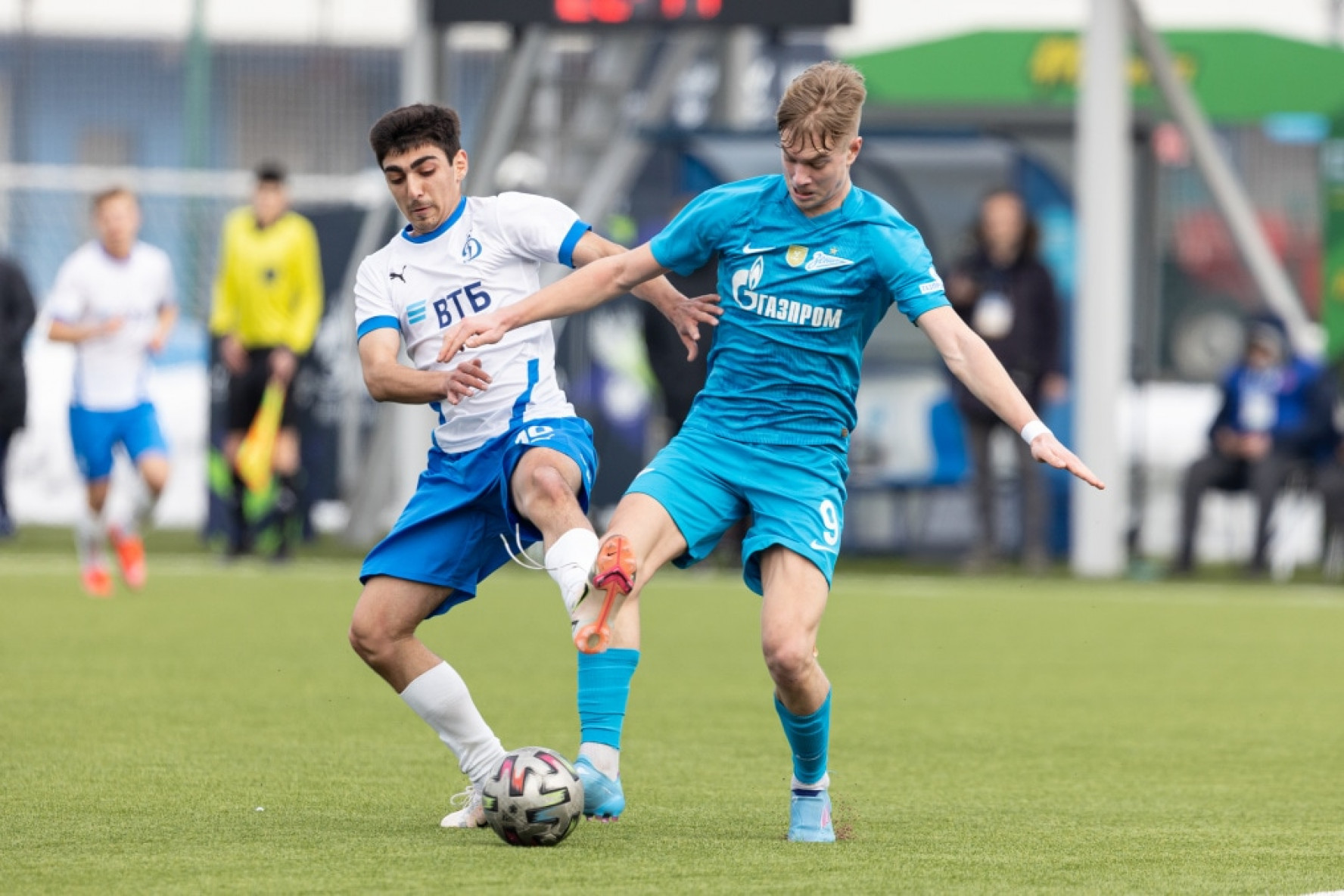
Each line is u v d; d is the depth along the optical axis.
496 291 18.30
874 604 43.47
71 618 36.69
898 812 18.81
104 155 92.25
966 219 56.56
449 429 18.16
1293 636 37.88
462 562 17.89
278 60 88.00
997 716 26.44
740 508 17.70
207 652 31.78
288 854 15.83
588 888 14.55
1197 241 74.19
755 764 21.80
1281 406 51.81
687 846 16.56
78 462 40.19
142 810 17.97
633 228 63.06
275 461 49.94
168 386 66.75
